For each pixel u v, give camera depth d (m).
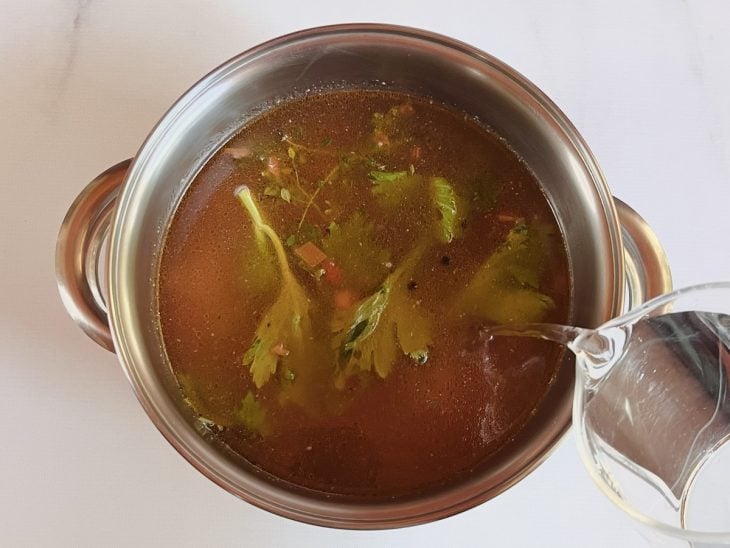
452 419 0.32
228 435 0.32
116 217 0.29
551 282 0.33
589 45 0.39
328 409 0.32
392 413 0.32
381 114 0.35
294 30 0.39
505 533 0.35
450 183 0.34
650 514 0.25
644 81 0.39
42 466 0.35
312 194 0.34
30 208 0.37
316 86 0.34
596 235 0.30
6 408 0.36
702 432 0.26
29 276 0.37
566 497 0.35
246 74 0.32
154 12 0.39
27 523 0.35
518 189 0.34
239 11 0.39
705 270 0.37
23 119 0.38
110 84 0.38
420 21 0.39
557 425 0.29
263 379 0.32
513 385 0.32
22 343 0.36
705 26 0.40
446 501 0.28
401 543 0.35
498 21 0.39
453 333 0.33
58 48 0.38
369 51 0.32
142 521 0.35
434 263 0.33
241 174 0.34
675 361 0.26
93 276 0.33
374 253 0.33
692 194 0.38
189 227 0.34
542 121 0.31
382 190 0.34
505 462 0.29
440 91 0.34
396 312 0.33
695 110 0.39
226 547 0.35
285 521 0.35
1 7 0.39
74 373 0.36
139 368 0.29
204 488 0.35
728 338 0.26
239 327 0.33
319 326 0.33
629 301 0.33
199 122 0.32
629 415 0.26
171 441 0.28
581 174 0.30
